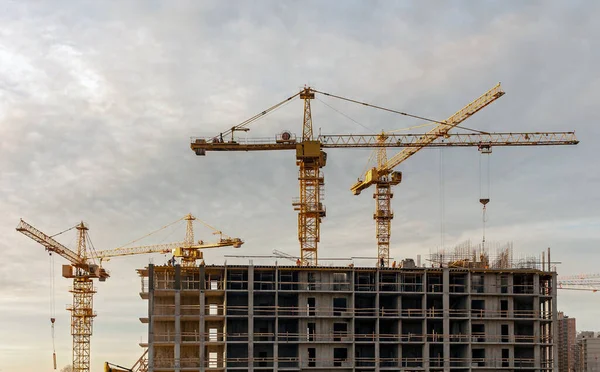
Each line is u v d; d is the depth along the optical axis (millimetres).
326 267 136250
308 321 133875
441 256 150375
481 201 173250
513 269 139875
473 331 137125
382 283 135875
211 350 132625
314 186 191875
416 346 136500
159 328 132375
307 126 193875
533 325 139000
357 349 135000
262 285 136125
